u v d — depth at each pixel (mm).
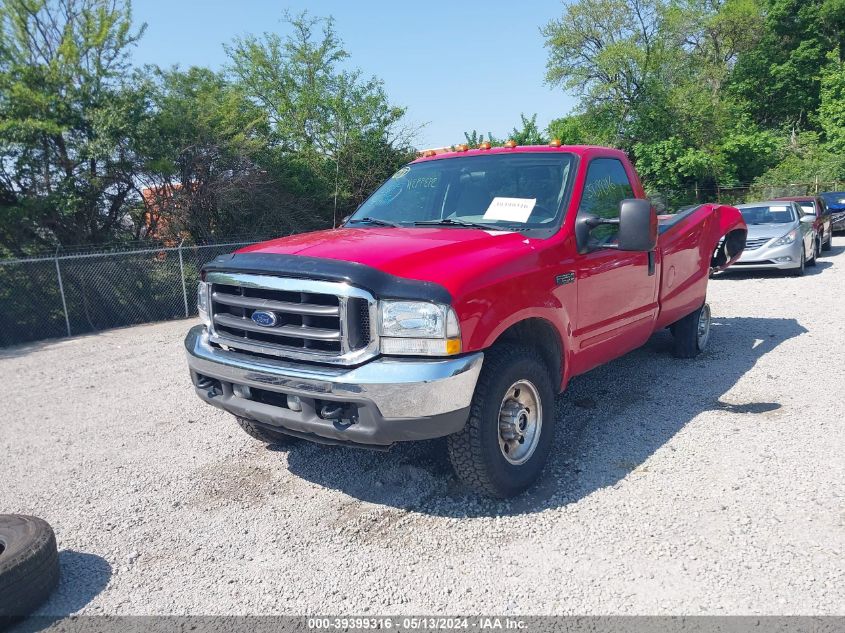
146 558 3660
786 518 3650
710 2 45188
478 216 4750
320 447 5145
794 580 3104
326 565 3486
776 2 44031
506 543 3592
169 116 16656
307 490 4406
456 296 3479
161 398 6961
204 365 4102
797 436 4766
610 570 3273
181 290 14227
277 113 25938
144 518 4141
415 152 26250
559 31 37438
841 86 40156
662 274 5727
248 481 4605
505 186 4875
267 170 19797
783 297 11047
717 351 7395
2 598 3043
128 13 15641
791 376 6262
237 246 15156
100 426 6094
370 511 4055
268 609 3133
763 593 3021
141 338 11531
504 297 3760
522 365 3904
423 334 3447
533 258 4047
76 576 3502
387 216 5152
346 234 4398
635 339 5457
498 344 3949
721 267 7938
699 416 5312
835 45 44000
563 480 4297
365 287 3465
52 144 15000
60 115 14836
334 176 24250
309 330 3613
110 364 9164
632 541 3520
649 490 4074
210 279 4133
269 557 3600
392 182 5555
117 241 15953
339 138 24812
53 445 5641
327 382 3492
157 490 4551
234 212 18219
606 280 4781
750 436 4820
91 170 15445
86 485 4711
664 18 36781
